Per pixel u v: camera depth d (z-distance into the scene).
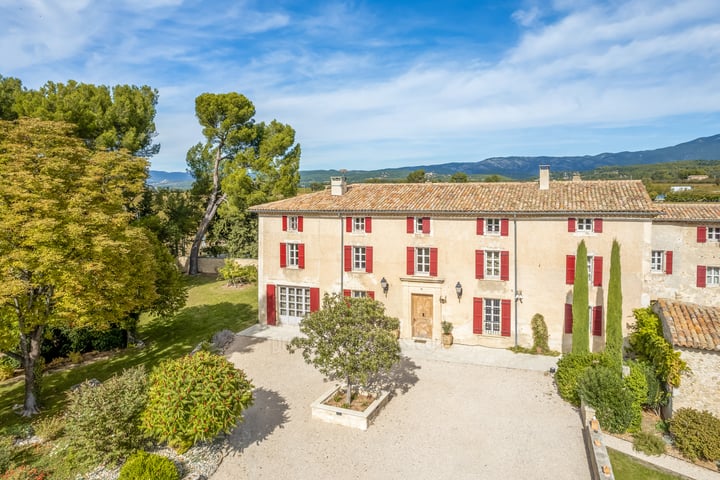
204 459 14.37
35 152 18.00
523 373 20.72
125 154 21.55
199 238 44.19
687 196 48.75
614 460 14.27
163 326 29.17
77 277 16.53
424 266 25.06
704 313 16.86
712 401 15.30
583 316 20.19
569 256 22.34
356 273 26.19
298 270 27.52
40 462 14.14
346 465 14.21
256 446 15.30
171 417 13.46
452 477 13.52
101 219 17.33
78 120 31.09
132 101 37.75
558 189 24.67
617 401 15.81
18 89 32.47
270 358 23.16
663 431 15.98
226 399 14.12
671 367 15.74
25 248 16.47
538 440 15.30
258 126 43.12
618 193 23.08
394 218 25.20
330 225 26.58
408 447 15.09
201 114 41.81
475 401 18.16
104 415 13.77
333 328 17.02
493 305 24.03
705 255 27.69
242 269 38.81
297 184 42.56
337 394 18.38
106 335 25.02
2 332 16.83
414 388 19.42
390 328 17.69
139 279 20.42
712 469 13.88
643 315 19.09
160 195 43.72
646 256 21.25
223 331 26.39
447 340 24.17
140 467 12.59
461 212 23.47
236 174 39.88
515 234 23.14
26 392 18.09
